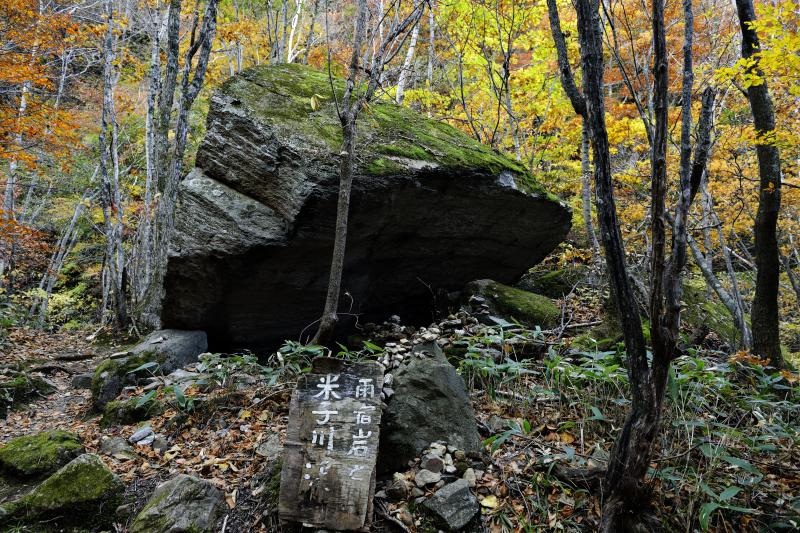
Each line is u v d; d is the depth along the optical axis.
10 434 4.72
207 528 2.80
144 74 13.24
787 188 7.82
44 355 7.21
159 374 4.93
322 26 12.80
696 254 7.01
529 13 8.53
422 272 6.13
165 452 3.65
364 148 4.70
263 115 4.77
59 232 15.34
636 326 2.70
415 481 3.01
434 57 10.59
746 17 5.14
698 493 2.80
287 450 2.80
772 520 2.81
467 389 3.88
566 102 9.06
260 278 4.89
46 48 10.15
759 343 5.32
